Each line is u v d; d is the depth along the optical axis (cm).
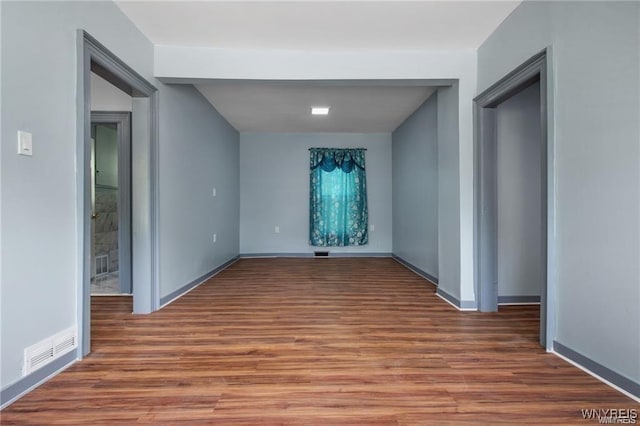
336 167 612
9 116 150
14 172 153
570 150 187
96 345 218
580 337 183
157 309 294
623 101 156
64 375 177
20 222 156
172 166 321
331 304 315
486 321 266
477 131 292
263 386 167
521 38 232
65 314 185
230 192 545
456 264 306
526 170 318
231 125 549
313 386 167
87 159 197
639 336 151
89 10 205
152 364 191
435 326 254
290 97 406
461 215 298
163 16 247
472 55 298
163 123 303
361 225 611
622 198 157
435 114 394
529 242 319
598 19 168
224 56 298
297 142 617
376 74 301
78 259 193
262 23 257
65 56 185
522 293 318
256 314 284
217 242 471
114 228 490
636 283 152
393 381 172
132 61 256
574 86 184
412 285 394
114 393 160
